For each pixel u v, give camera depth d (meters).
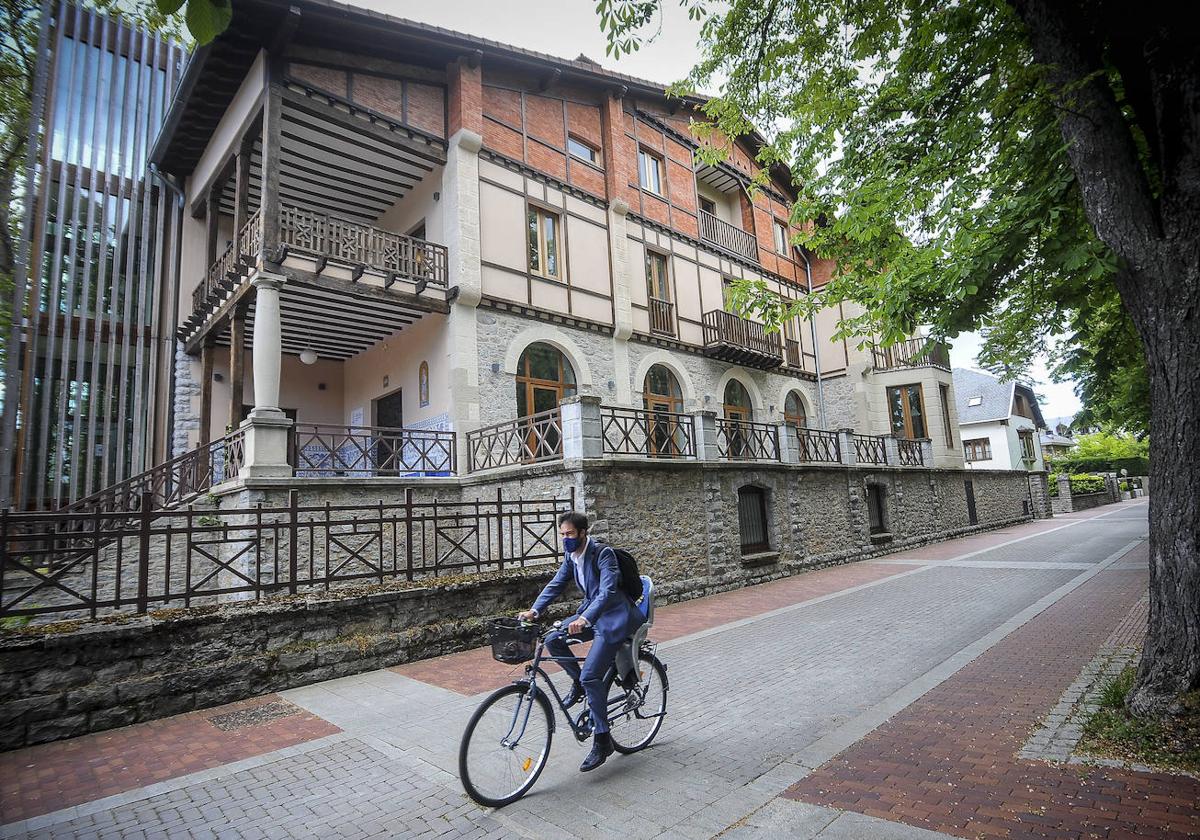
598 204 15.72
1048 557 14.32
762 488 13.65
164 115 14.83
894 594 10.53
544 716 3.97
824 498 15.48
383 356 14.82
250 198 14.14
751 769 4.02
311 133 11.94
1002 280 6.53
